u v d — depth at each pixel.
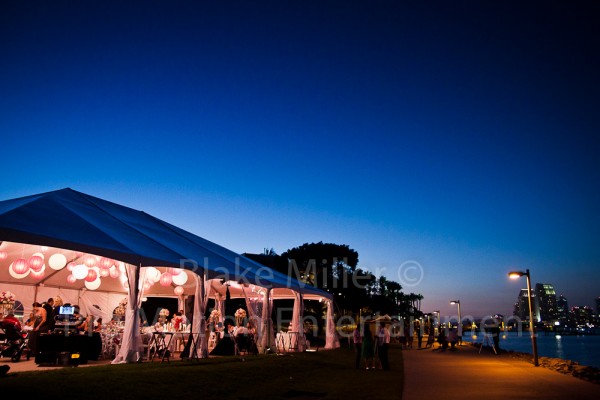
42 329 15.40
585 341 166.38
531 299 21.45
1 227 11.78
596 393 12.61
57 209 15.08
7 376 10.70
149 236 17.42
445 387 13.95
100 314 24.30
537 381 15.24
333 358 23.00
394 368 19.89
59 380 10.62
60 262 17.31
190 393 11.95
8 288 21.19
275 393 13.20
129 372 12.43
